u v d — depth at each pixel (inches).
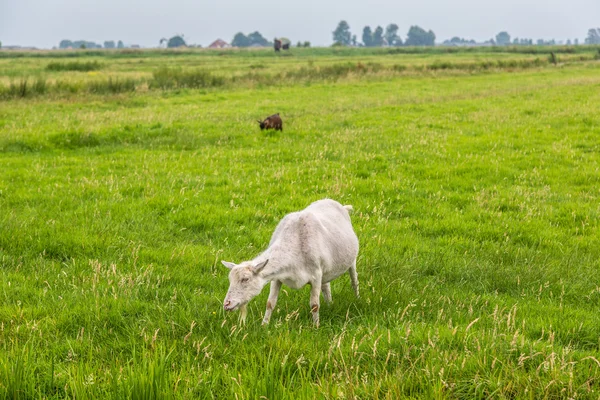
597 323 260.7
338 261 267.3
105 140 757.3
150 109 1095.0
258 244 376.8
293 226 257.0
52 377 191.0
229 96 1360.7
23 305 267.6
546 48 4421.8
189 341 223.8
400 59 3294.8
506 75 1995.6
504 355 211.5
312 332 239.1
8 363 198.2
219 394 190.5
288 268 245.0
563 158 659.4
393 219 446.3
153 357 207.8
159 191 490.3
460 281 327.6
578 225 431.2
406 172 590.6
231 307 227.5
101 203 447.8
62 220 405.1
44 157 660.1
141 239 375.2
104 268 316.5
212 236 395.5
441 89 1535.4
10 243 352.5
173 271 317.4
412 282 313.9
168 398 181.3
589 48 4392.2
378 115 1023.0
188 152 693.9
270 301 249.4
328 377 194.7
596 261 354.0
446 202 487.5
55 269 317.1
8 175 545.0
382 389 191.2
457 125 899.4
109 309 261.4
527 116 981.2
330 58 3575.3
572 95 1284.4
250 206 461.1
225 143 756.0
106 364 211.9
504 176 578.9
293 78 1768.0
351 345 215.9
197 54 4389.8
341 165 607.8
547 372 197.5
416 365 206.4
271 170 590.2
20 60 3048.7
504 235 400.5
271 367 195.8
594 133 816.9
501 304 283.6
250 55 4215.1
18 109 1029.8
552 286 316.5
